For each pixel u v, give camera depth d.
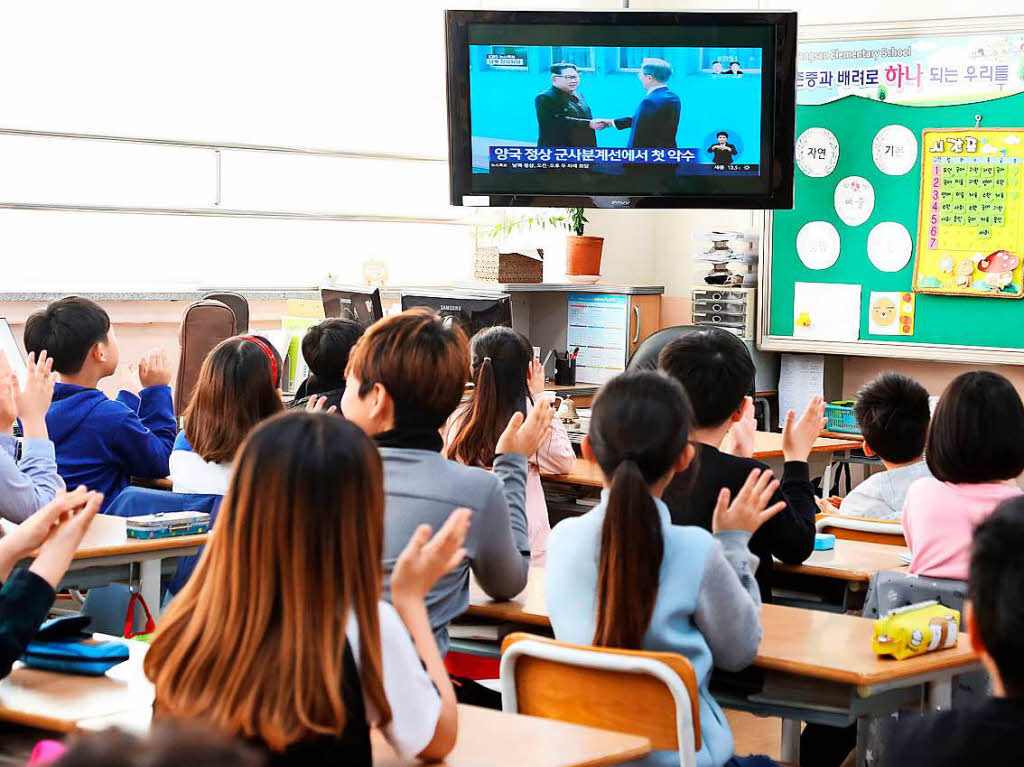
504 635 2.62
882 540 3.37
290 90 6.42
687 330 5.41
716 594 2.08
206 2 6.08
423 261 7.07
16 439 3.30
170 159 6.02
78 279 5.79
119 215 5.90
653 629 2.06
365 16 6.64
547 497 4.35
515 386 3.38
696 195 6.38
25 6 5.53
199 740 0.62
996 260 6.11
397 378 2.23
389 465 2.24
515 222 7.19
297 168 6.47
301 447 1.36
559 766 1.67
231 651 1.34
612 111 6.32
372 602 1.39
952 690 2.48
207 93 6.13
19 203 5.48
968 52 6.11
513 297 7.00
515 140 6.32
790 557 2.76
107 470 3.87
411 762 1.64
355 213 6.65
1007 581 1.26
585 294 6.85
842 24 6.40
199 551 3.09
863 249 6.47
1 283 5.57
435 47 6.93
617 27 6.26
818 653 2.26
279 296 6.28
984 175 6.11
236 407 3.37
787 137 6.33
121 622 3.40
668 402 2.12
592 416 2.17
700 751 2.04
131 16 5.85
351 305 5.23
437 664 1.61
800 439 2.86
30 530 1.91
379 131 6.77
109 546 2.92
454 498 2.25
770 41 6.27
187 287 6.03
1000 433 2.73
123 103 5.86
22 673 2.01
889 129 6.34
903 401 3.58
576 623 2.16
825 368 6.71
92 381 3.93
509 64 6.27
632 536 2.05
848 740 3.13
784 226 6.68
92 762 0.60
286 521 1.35
